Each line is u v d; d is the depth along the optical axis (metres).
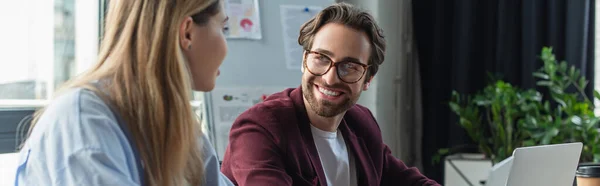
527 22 3.10
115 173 0.78
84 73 0.88
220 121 2.44
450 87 3.37
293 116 1.42
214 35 0.91
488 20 3.24
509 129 2.89
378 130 1.62
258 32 2.59
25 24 2.06
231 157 1.39
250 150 1.34
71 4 2.08
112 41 0.87
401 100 3.43
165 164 0.86
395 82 3.36
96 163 0.77
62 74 2.06
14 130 1.76
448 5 3.33
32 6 2.07
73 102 0.82
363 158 1.52
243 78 2.53
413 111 3.52
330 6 1.40
